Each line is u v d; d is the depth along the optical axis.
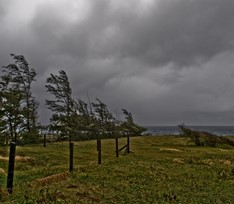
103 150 41.75
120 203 13.85
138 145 51.53
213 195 16.83
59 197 13.74
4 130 55.09
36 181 17.20
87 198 14.15
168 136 72.62
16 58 64.25
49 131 67.00
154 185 18.27
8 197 13.67
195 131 58.84
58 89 70.19
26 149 38.38
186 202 14.92
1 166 23.27
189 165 28.42
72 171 21.11
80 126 71.31
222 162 31.19
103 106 82.81
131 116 88.44
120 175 20.59
